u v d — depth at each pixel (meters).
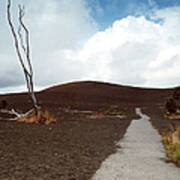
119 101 71.75
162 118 24.05
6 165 4.87
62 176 4.38
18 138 7.79
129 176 4.50
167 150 6.84
